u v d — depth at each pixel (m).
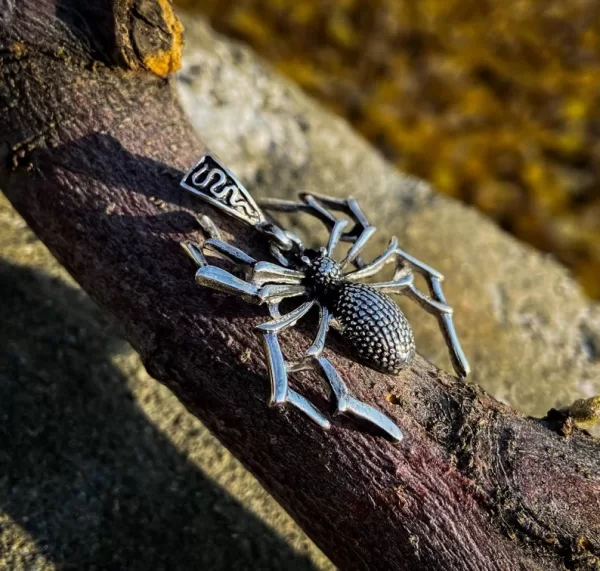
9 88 0.19
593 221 0.40
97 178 0.19
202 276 0.17
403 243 0.26
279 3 0.46
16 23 0.19
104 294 0.19
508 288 0.26
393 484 0.17
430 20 0.46
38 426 0.21
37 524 0.20
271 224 0.18
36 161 0.19
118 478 0.21
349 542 0.17
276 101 0.30
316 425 0.17
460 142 0.42
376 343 0.17
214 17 0.45
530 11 0.45
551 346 0.25
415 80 0.44
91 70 0.19
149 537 0.20
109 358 0.22
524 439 0.17
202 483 0.21
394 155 0.42
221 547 0.20
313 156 0.28
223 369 0.18
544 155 0.42
